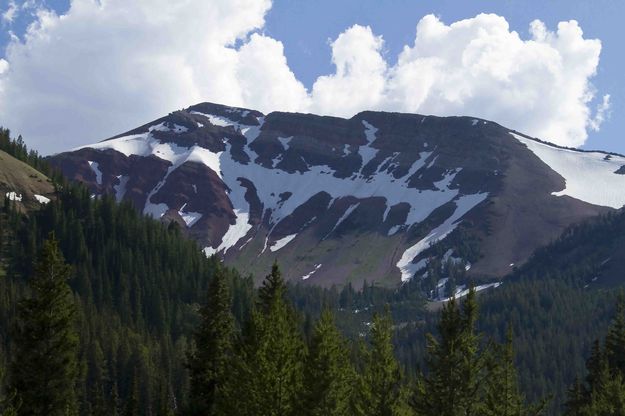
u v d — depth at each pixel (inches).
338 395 2420.0
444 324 2320.4
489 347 2348.7
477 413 2314.2
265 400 2373.3
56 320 2608.3
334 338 2496.3
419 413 2317.9
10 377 2588.6
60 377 2596.0
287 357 2429.9
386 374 2326.5
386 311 2434.8
